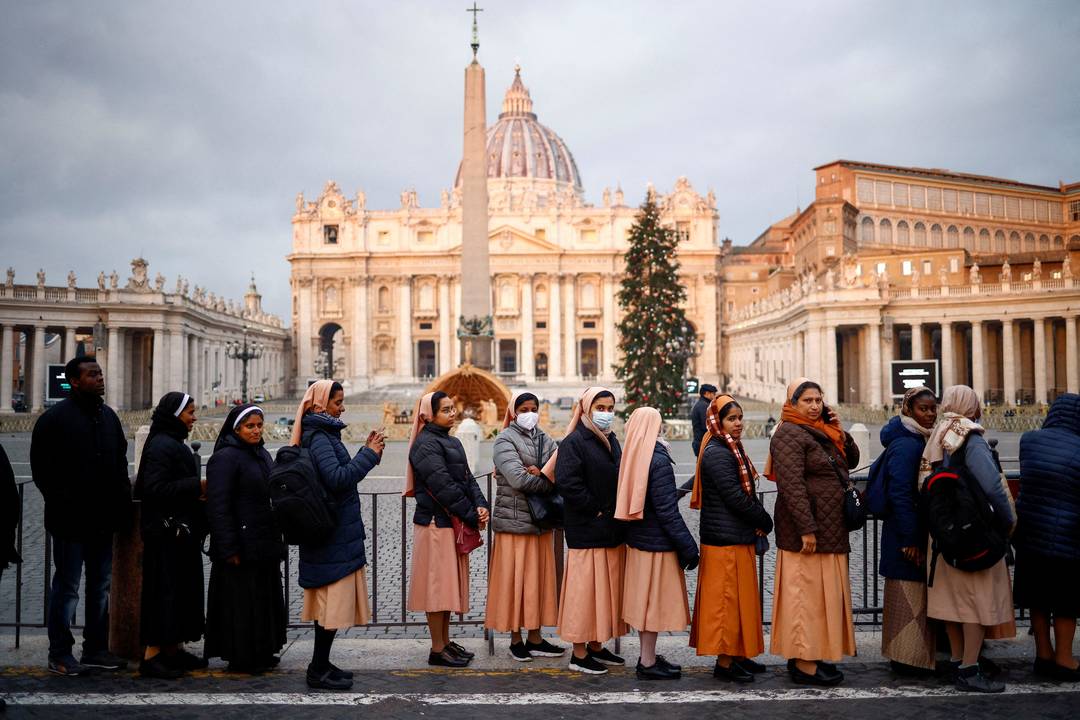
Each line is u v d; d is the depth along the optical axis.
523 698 7.44
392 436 39.03
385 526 16.45
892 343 61.91
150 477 7.90
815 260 85.81
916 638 7.88
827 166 91.25
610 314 116.25
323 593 7.75
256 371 101.19
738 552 7.85
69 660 8.16
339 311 117.25
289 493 7.49
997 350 67.44
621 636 8.99
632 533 8.08
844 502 7.79
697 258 116.31
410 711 7.13
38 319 60.53
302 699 7.44
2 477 7.67
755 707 7.20
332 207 116.94
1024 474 8.02
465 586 8.45
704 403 18.31
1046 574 7.82
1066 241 101.94
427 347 123.19
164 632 7.89
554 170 165.12
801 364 71.06
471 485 8.58
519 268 115.44
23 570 13.21
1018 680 7.89
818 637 7.65
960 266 71.56
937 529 7.43
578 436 8.09
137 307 63.28
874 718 6.93
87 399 8.24
